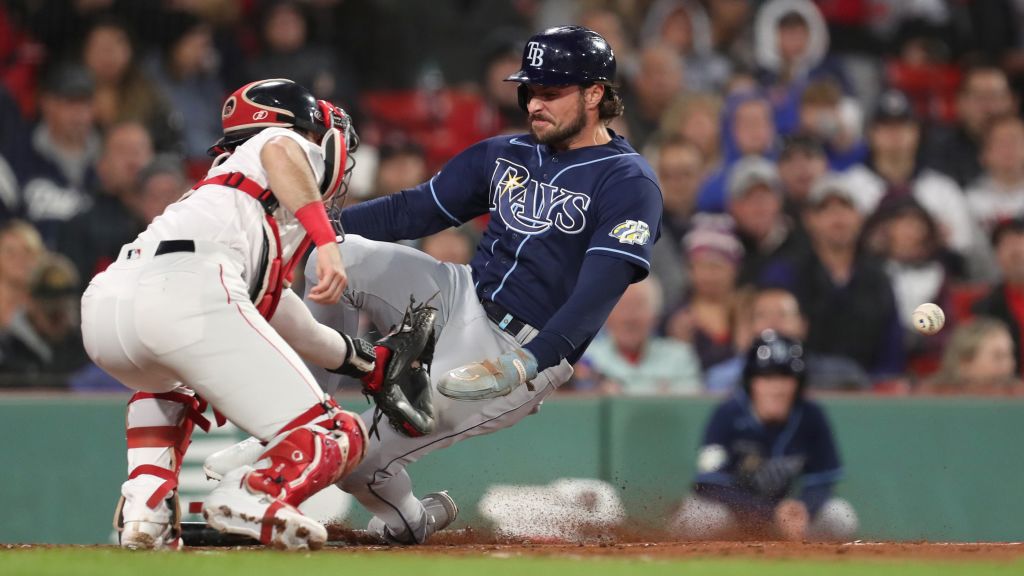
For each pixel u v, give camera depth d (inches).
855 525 921.5
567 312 555.2
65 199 1119.6
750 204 1164.5
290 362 508.7
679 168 1208.2
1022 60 1523.1
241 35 1336.1
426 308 577.0
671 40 1441.9
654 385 960.9
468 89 1363.2
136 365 506.0
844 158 1343.5
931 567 442.6
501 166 626.8
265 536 490.6
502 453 918.4
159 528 537.6
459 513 888.3
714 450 911.0
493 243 619.2
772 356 902.4
